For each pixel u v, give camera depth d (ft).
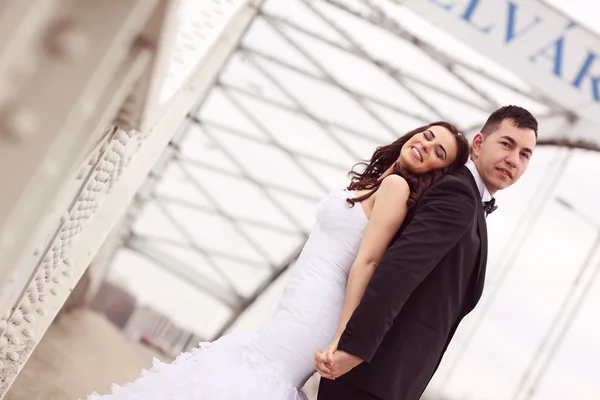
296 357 6.83
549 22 25.30
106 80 2.56
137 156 10.33
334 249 7.12
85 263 9.45
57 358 28.45
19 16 2.13
